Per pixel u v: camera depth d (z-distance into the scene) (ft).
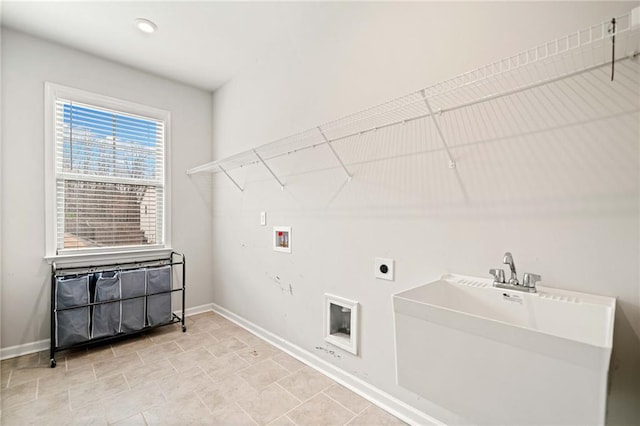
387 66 5.70
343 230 6.51
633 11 2.74
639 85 3.33
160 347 8.17
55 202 8.22
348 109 6.40
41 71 8.01
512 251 4.22
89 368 6.99
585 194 3.66
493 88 4.38
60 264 8.27
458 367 3.31
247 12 7.13
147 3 6.76
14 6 6.77
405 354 3.80
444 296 4.62
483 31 4.49
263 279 8.85
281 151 8.20
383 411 5.56
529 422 2.86
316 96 7.15
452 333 3.33
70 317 7.49
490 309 4.16
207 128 11.37
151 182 10.14
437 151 5.00
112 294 8.12
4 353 7.44
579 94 3.69
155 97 10.10
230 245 10.43
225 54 8.91
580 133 3.69
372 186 5.95
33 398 5.82
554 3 3.87
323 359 6.94
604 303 3.40
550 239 3.91
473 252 4.59
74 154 8.62
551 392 2.71
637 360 3.35
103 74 9.05
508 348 2.94
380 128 5.64
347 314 6.72
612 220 3.49
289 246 7.91
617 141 3.46
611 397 3.50
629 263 3.39
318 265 7.09
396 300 3.84
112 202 9.33
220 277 11.02
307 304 7.38
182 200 10.74
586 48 3.64
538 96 3.99
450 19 4.85
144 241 9.99
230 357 7.62
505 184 4.28
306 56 7.40
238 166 9.99
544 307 3.68
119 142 9.45
